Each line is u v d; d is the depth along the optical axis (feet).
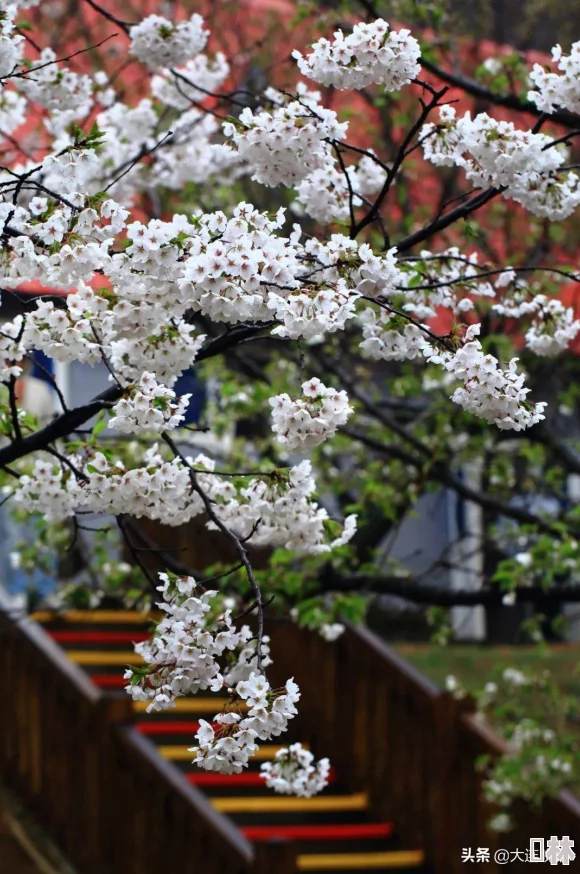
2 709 35.45
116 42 42.45
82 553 33.83
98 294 14.05
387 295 15.01
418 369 38.34
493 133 14.79
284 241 12.96
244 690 12.60
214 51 43.16
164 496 15.10
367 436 33.63
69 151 13.47
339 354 36.35
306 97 15.99
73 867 32.27
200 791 33.30
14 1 17.97
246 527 17.01
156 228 12.50
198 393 41.14
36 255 13.26
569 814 30.45
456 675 53.98
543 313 18.10
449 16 35.01
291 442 13.28
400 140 41.22
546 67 15.46
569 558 27.32
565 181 15.78
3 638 35.68
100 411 16.30
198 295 12.64
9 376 16.07
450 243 35.45
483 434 34.60
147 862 30.48
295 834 34.06
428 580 55.11
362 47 14.51
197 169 24.45
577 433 45.91
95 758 32.12
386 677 35.12
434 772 33.47
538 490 35.45
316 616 25.88
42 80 19.94
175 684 12.98
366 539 38.24
